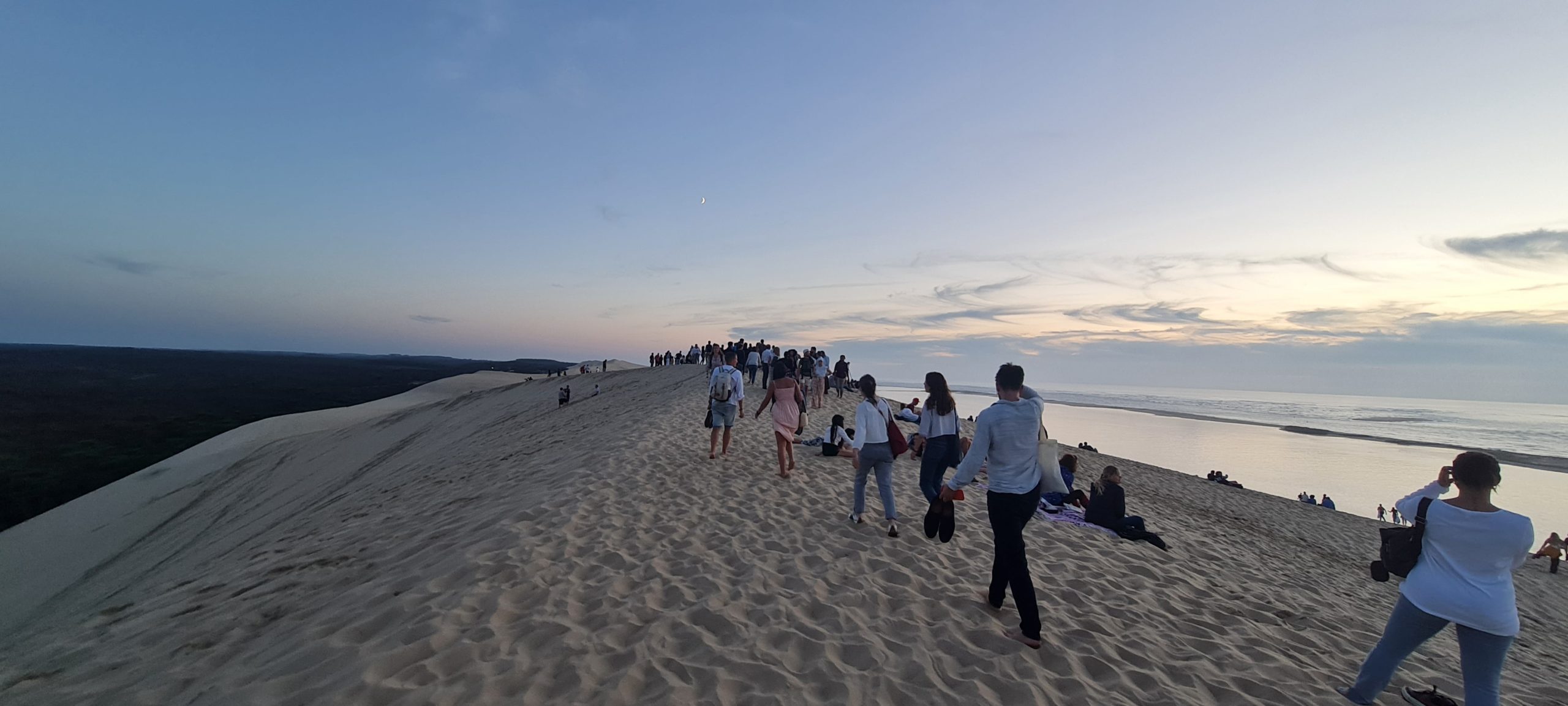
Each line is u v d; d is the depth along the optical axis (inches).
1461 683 163.0
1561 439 2672.2
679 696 127.0
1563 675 226.1
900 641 160.1
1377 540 698.2
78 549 815.7
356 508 432.1
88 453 1588.3
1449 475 136.8
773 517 272.7
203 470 1326.3
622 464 353.1
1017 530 161.5
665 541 231.6
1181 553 301.3
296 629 162.6
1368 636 207.3
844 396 967.0
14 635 299.7
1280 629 199.0
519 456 533.3
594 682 131.8
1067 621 180.7
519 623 156.6
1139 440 2181.3
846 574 207.3
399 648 141.1
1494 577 124.6
